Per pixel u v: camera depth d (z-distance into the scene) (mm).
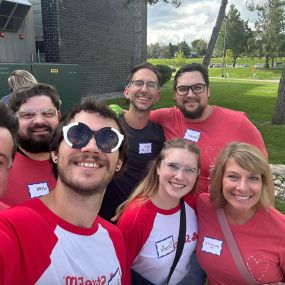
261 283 1032
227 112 1497
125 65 9125
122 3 8648
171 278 1126
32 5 6684
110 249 729
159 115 1609
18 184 1041
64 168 659
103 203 1434
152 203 1078
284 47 31031
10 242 557
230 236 1072
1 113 679
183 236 1112
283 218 1054
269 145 4070
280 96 5168
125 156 769
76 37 7102
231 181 1038
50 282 607
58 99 1118
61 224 652
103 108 708
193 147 1106
